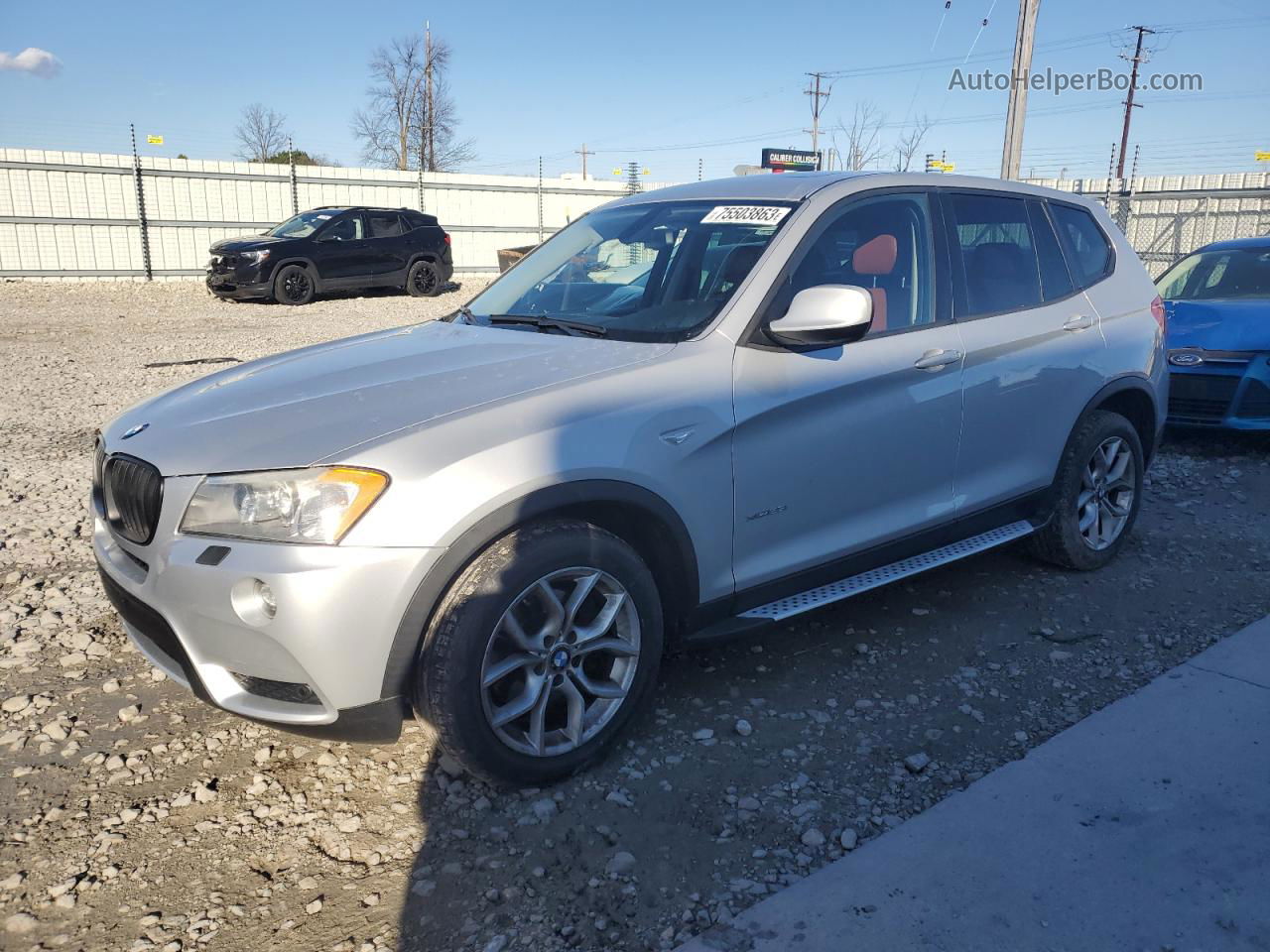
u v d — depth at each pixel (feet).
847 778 9.76
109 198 68.69
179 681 9.46
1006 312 13.30
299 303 59.67
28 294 60.44
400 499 8.37
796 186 12.25
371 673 8.46
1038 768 9.77
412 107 161.89
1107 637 12.91
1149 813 9.00
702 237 11.93
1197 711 10.78
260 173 73.92
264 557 8.30
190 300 60.80
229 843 8.91
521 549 8.86
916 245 12.54
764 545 10.85
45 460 22.35
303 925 7.86
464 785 9.67
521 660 9.14
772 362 10.66
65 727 10.87
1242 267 25.88
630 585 9.66
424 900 8.11
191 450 9.11
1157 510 18.49
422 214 66.44
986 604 13.98
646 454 9.56
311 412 9.39
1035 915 7.74
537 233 87.86
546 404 9.29
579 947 7.56
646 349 10.48
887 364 11.59
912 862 8.39
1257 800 9.15
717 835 8.91
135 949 7.61
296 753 10.37
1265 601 13.99
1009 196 14.14
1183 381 22.66
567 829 9.00
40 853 8.79
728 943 7.51
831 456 11.18
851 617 13.57
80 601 14.30
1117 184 67.31
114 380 32.76
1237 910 7.76
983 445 13.00
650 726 10.73
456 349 11.12
